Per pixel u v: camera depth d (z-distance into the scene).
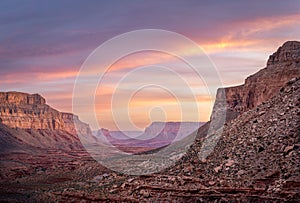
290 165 64.38
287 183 60.97
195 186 67.50
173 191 68.00
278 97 84.56
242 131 79.44
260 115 81.69
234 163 70.19
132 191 73.19
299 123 72.44
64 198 82.75
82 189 84.44
